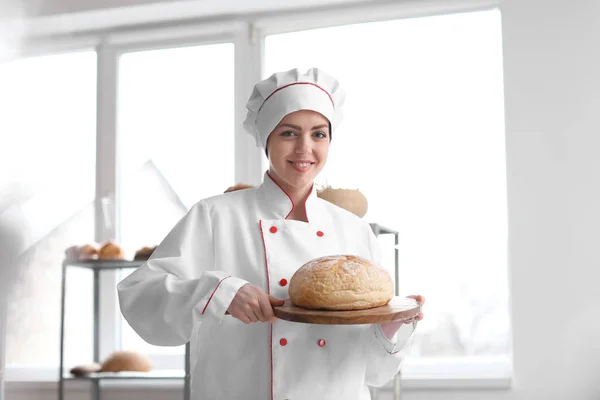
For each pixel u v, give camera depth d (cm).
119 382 266
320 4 268
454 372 246
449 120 259
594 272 227
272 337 109
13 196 291
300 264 115
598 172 230
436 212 256
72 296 285
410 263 255
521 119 238
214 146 281
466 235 252
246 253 116
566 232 230
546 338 229
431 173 258
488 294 248
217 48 285
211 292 99
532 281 231
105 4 274
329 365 111
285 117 112
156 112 289
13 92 296
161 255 115
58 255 288
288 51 278
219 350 112
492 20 259
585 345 225
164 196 285
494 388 232
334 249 120
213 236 117
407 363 250
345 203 193
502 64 243
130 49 293
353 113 268
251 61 279
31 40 298
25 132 295
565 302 228
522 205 235
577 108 234
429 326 252
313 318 93
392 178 261
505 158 240
